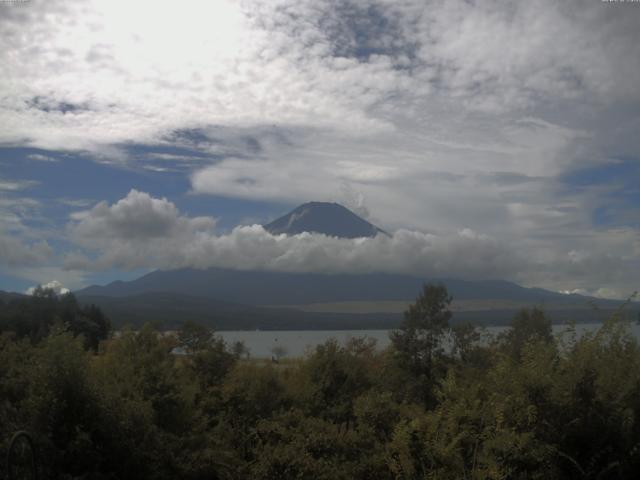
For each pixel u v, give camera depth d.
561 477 7.57
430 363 24.16
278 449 10.40
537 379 8.00
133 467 10.53
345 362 19.08
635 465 7.63
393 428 9.98
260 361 22.64
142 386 13.86
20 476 8.69
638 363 8.24
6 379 11.91
